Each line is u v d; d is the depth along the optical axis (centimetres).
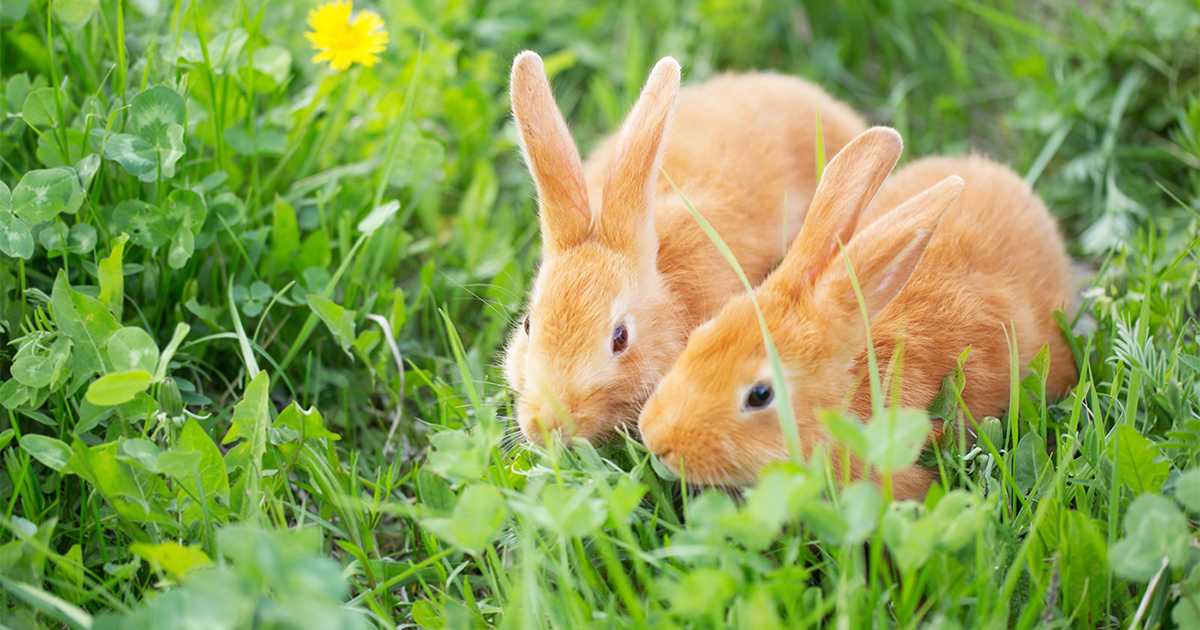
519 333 121
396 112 135
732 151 129
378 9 141
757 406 113
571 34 147
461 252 133
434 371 127
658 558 110
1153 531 107
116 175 123
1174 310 122
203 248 124
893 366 115
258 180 127
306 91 132
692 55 148
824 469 109
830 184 114
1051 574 109
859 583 107
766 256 128
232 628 104
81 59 126
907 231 112
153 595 109
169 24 131
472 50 145
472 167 138
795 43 149
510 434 120
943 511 108
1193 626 107
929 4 150
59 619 110
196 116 126
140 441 111
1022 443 114
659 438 113
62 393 116
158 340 122
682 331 121
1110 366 120
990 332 119
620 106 143
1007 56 145
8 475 115
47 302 118
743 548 112
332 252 128
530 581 108
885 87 148
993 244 123
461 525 108
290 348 125
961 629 108
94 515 113
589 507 108
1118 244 131
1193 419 113
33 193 117
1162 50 140
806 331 113
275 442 115
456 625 108
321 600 104
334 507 116
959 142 144
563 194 120
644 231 120
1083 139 141
